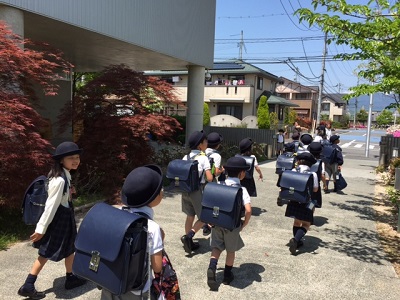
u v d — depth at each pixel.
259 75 32.47
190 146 4.99
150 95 8.22
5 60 4.75
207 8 12.92
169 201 7.43
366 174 12.83
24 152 4.78
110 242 1.88
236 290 3.73
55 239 3.32
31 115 5.15
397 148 12.71
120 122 7.23
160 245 2.15
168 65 13.52
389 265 4.54
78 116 7.68
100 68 15.19
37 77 5.31
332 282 4.01
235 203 3.49
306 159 5.37
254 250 4.95
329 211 7.32
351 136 40.81
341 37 5.87
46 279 3.80
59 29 8.05
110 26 8.61
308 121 41.19
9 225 5.19
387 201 8.39
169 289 2.25
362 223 6.50
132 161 7.85
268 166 13.89
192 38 12.22
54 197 3.19
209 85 32.22
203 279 3.96
